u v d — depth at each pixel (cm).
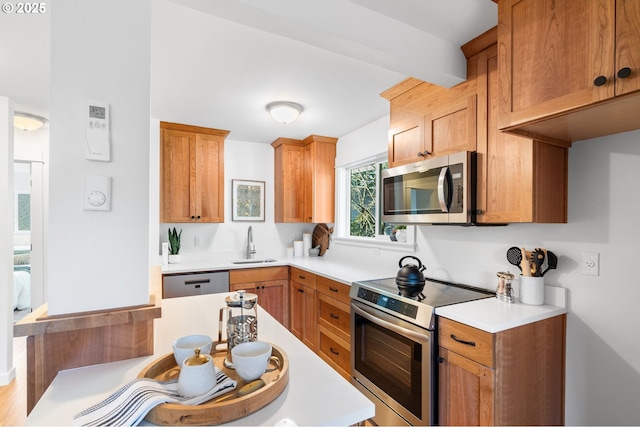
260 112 283
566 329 162
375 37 147
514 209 156
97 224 100
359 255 325
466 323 143
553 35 119
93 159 98
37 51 184
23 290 436
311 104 263
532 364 148
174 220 318
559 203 160
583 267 157
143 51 106
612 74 102
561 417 161
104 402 72
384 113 285
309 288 298
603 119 125
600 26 106
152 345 104
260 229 396
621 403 144
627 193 144
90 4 100
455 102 186
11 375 254
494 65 166
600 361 151
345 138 354
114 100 102
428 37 165
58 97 95
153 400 69
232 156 382
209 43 172
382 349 191
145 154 106
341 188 366
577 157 160
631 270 142
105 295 100
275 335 123
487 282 199
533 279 167
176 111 280
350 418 74
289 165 375
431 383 156
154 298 115
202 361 78
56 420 70
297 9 129
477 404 139
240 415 71
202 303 171
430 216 192
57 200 95
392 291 194
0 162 254
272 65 197
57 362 94
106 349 99
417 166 201
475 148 175
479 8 146
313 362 100
